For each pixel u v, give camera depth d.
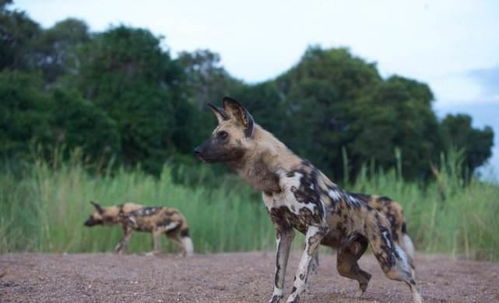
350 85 36.53
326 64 37.75
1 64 24.45
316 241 5.06
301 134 29.92
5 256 8.37
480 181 11.77
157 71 24.61
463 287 7.16
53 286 6.06
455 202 11.70
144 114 22.97
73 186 11.48
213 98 35.81
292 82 39.12
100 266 7.75
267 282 7.02
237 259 9.56
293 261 9.28
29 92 19.25
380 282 7.37
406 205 12.42
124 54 24.03
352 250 5.62
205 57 38.28
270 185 5.17
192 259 9.35
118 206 10.18
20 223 10.87
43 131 18.11
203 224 12.34
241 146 5.13
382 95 32.75
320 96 33.59
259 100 28.56
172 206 12.23
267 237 12.97
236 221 13.26
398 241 7.49
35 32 27.38
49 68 37.66
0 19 23.84
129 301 5.53
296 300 5.04
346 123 33.00
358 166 32.12
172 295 5.88
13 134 17.95
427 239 12.05
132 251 10.77
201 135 26.50
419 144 31.56
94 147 19.22
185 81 26.33
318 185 5.16
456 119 36.97
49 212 10.71
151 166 21.70
